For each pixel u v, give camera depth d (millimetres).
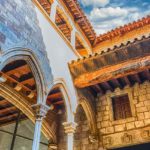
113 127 10047
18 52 6965
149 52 8820
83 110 11430
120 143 9523
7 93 8828
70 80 9758
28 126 11008
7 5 6957
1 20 6539
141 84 10367
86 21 12414
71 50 10742
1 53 6211
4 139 10961
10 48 6578
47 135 10164
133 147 9602
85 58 9734
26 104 9469
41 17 8797
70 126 9039
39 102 7699
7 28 6691
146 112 9602
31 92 9391
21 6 7648
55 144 10086
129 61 9141
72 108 9344
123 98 10633
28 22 7812
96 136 10172
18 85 8961
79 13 11859
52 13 9867
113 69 9367
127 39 12727
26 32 7543
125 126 9781
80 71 10000
